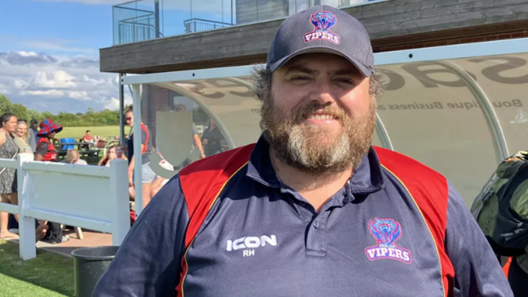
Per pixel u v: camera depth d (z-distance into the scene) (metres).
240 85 4.97
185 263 1.50
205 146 6.05
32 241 5.99
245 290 1.38
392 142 4.93
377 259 1.44
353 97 1.56
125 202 4.89
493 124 4.19
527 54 2.99
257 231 1.48
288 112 1.56
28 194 5.91
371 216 1.51
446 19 7.14
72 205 5.40
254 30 9.82
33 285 4.93
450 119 4.45
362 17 8.11
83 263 3.66
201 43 10.77
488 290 1.59
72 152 7.21
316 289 1.38
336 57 1.53
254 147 1.62
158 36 11.79
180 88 5.47
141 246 1.58
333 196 1.53
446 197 1.58
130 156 8.05
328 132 1.52
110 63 12.88
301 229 1.48
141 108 5.40
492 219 2.30
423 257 1.49
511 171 2.35
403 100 4.59
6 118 7.45
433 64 3.61
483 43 3.06
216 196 1.55
